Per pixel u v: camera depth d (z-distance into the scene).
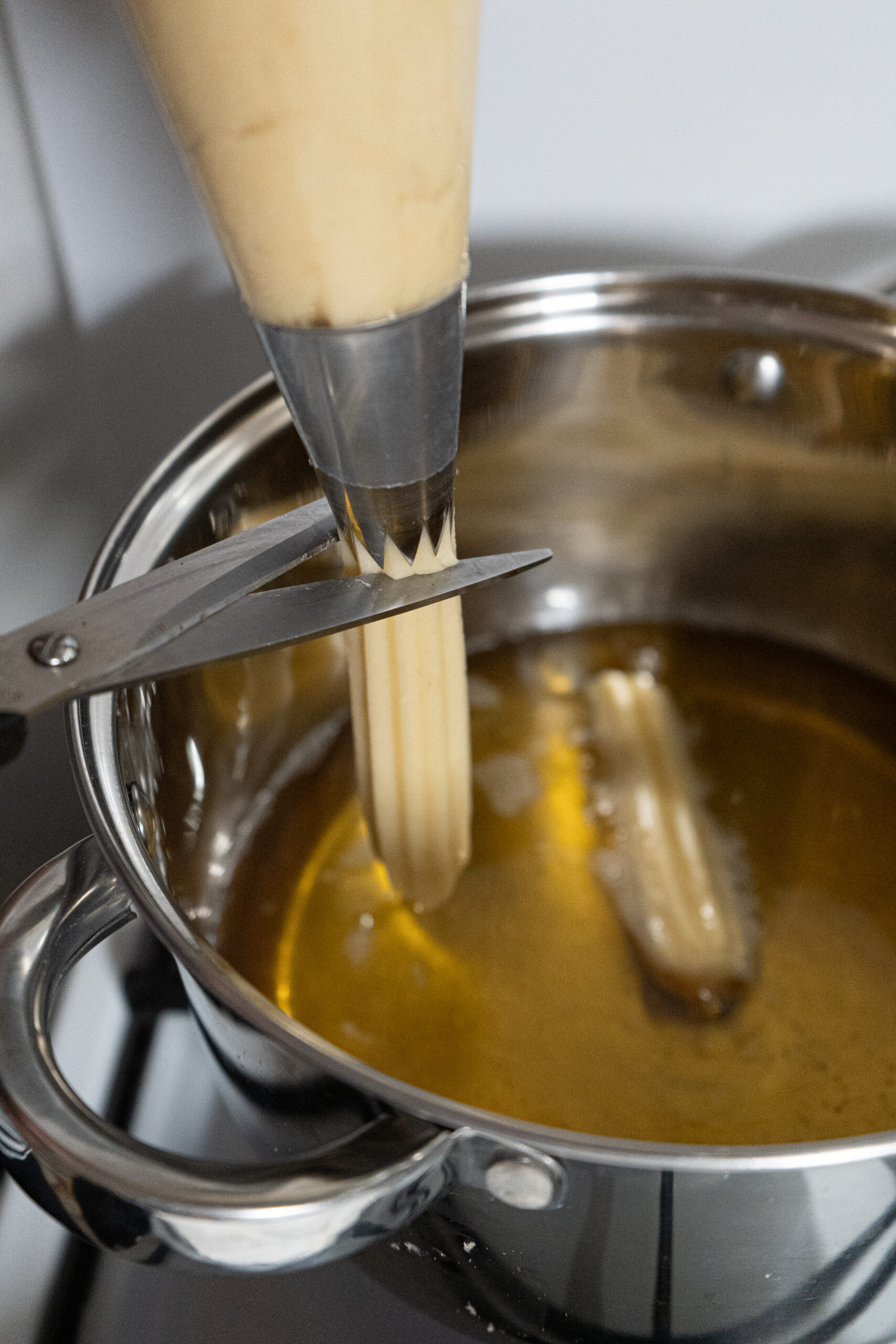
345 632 0.44
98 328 0.53
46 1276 0.45
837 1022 0.47
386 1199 0.34
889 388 0.48
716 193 0.55
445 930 0.50
